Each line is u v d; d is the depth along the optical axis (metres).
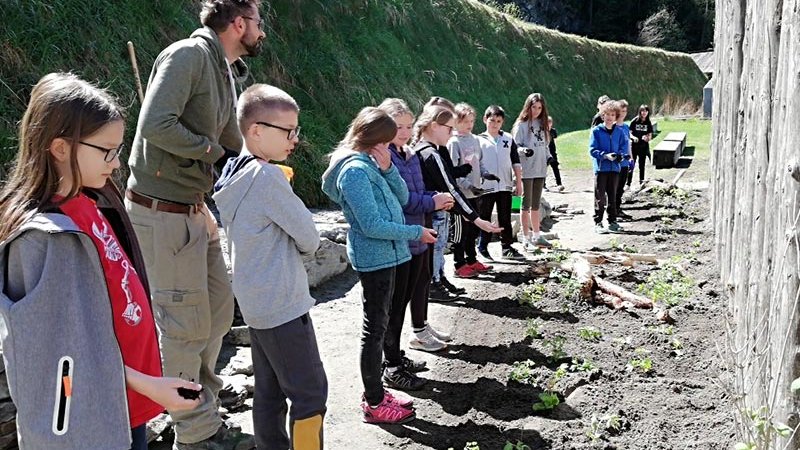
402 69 14.95
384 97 13.06
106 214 2.36
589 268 6.44
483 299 6.29
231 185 3.00
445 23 19.80
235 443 3.55
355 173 3.79
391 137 3.97
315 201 9.07
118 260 2.22
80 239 2.00
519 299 6.12
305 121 10.16
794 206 3.03
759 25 4.76
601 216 9.45
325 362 4.91
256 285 2.97
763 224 3.97
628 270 7.02
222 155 3.33
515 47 23.67
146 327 2.30
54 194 2.03
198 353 3.50
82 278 2.00
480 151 7.05
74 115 1.99
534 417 4.09
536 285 6.49
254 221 2.97
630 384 4.47
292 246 3.05
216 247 3.61
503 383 4.54
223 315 3.67
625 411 4.09
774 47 4.11
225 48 3.46
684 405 4.12
